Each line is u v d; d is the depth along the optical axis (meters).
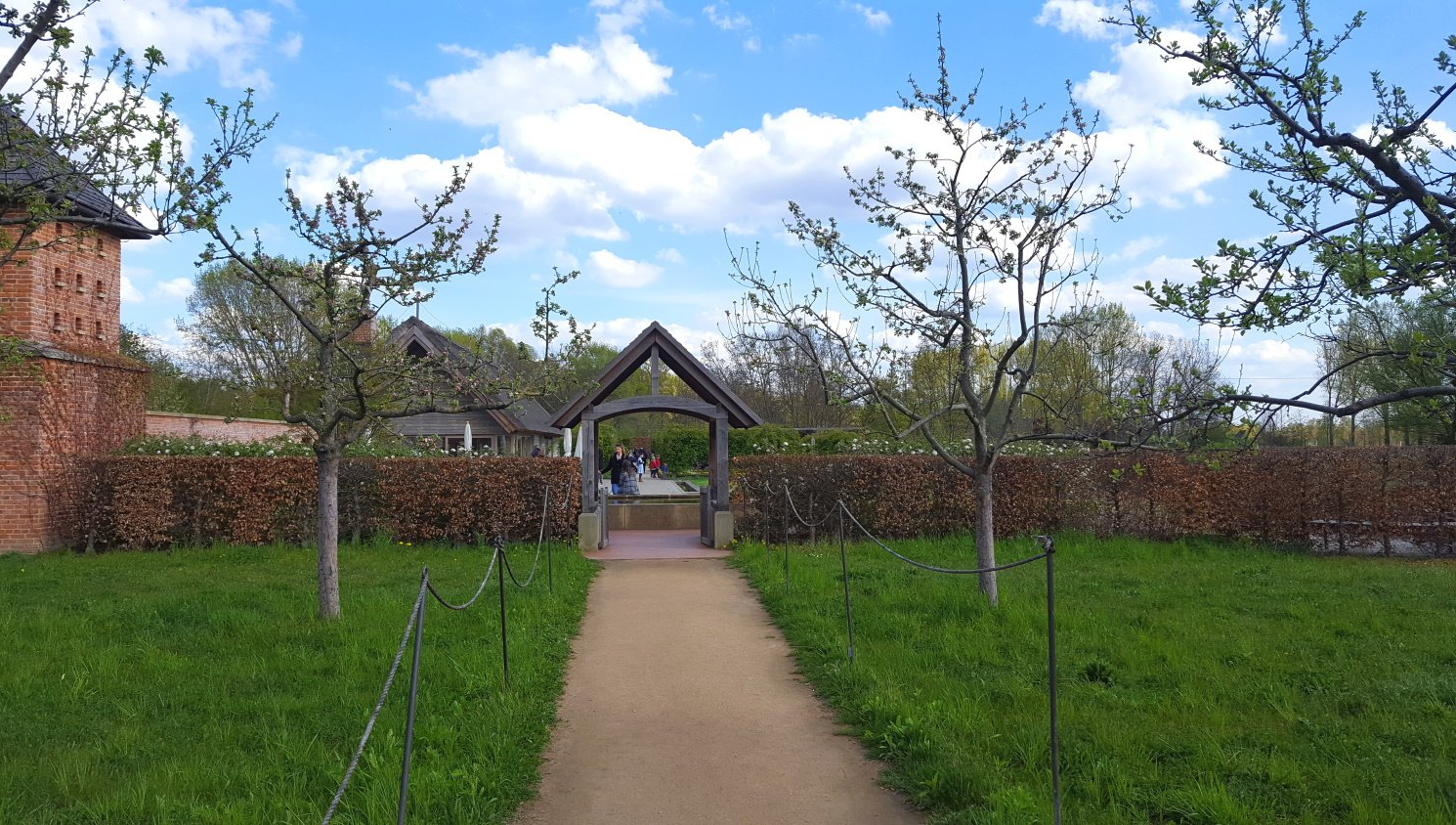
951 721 6.57
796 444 21.20
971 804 5.36
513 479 16.67
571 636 9.97
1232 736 6.36
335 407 10.06
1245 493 16.45
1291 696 7.16
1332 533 16.19
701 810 5.48
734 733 6.85
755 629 10.35
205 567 13.97
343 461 16.48
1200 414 6.26
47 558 14.98
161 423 20.11
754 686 8.09
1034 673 7.85
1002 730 6.50
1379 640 8.88
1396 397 5.11
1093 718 6.64
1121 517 16.83
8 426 15.64
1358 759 5.92
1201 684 7.50
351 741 6.25
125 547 16.11
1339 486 15.93
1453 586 11.87
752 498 17.22
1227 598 10.98
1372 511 15.68
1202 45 6.27
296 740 6.21
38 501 15.70
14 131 7.72
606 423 47.22
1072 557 14.79
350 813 5.07
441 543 16.55
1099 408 8.95
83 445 16.52
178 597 10.92
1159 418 6.25
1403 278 5.15
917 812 5.44
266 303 10.65
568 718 7.23
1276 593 11.30
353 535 16.47
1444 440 22.20
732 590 12.77
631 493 26.20
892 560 14.44
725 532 17.20
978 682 7.59
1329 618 9.83
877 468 17.11
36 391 15.70
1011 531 16.89
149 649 8.42
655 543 18.20
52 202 8.36
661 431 45.56
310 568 13.87
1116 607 10.41
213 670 7.86
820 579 12.37
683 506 21.72
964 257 10.45
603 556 16.14
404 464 16.58
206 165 8.81
